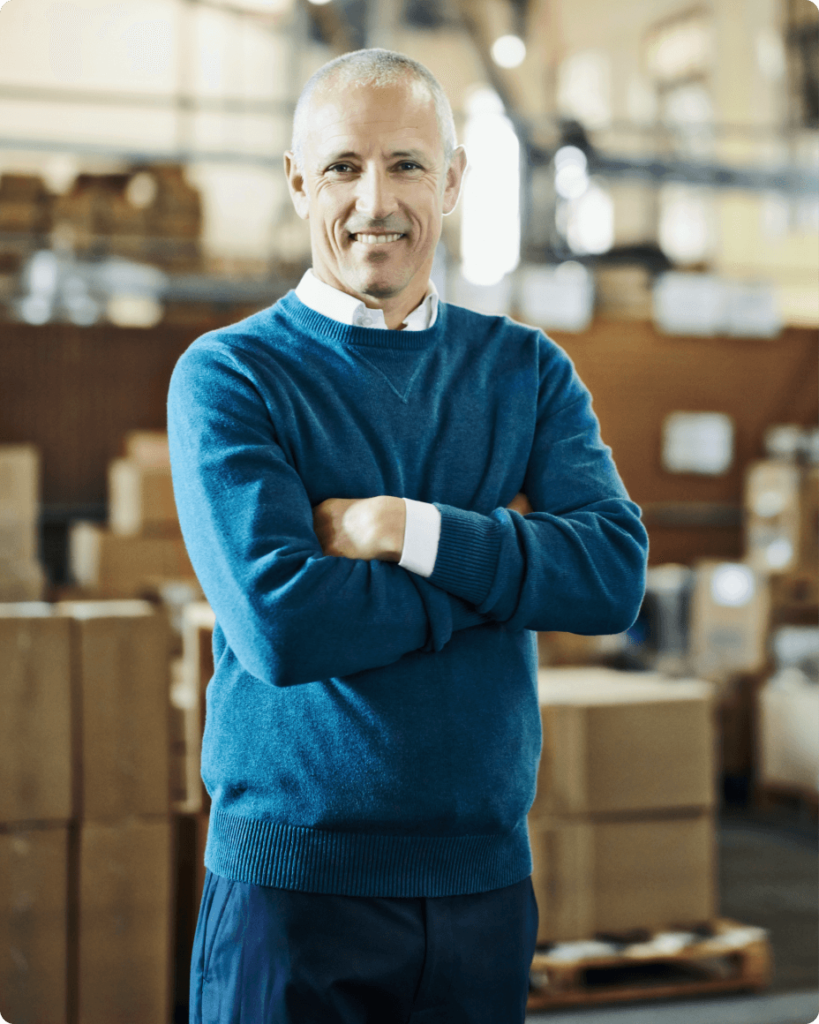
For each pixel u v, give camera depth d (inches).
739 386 341.1
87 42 418.3
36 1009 107.9
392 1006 55.8
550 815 127.4
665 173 301.3
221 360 57.9
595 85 532.4
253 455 55.3
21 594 213.8
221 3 426.6
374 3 466.0
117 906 110.3
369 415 58.9
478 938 56.8
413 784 54.7
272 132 436.8
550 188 298.2
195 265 302.2
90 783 110.1
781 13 462.3
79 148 282.0
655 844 131.0
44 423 295.7
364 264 58.7
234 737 56.8
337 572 53.5
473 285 307.4
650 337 334.3
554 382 65.1
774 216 454.3
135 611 113.9
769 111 466.6
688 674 236.2
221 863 57.0
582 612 58.2
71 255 287.3
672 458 335.0
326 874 54.6
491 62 482.0
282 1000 54.2
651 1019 122.0
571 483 62.7
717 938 131.6
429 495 59.5
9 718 108.6
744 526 339.3
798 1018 123.0
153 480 231.3
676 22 499.2
